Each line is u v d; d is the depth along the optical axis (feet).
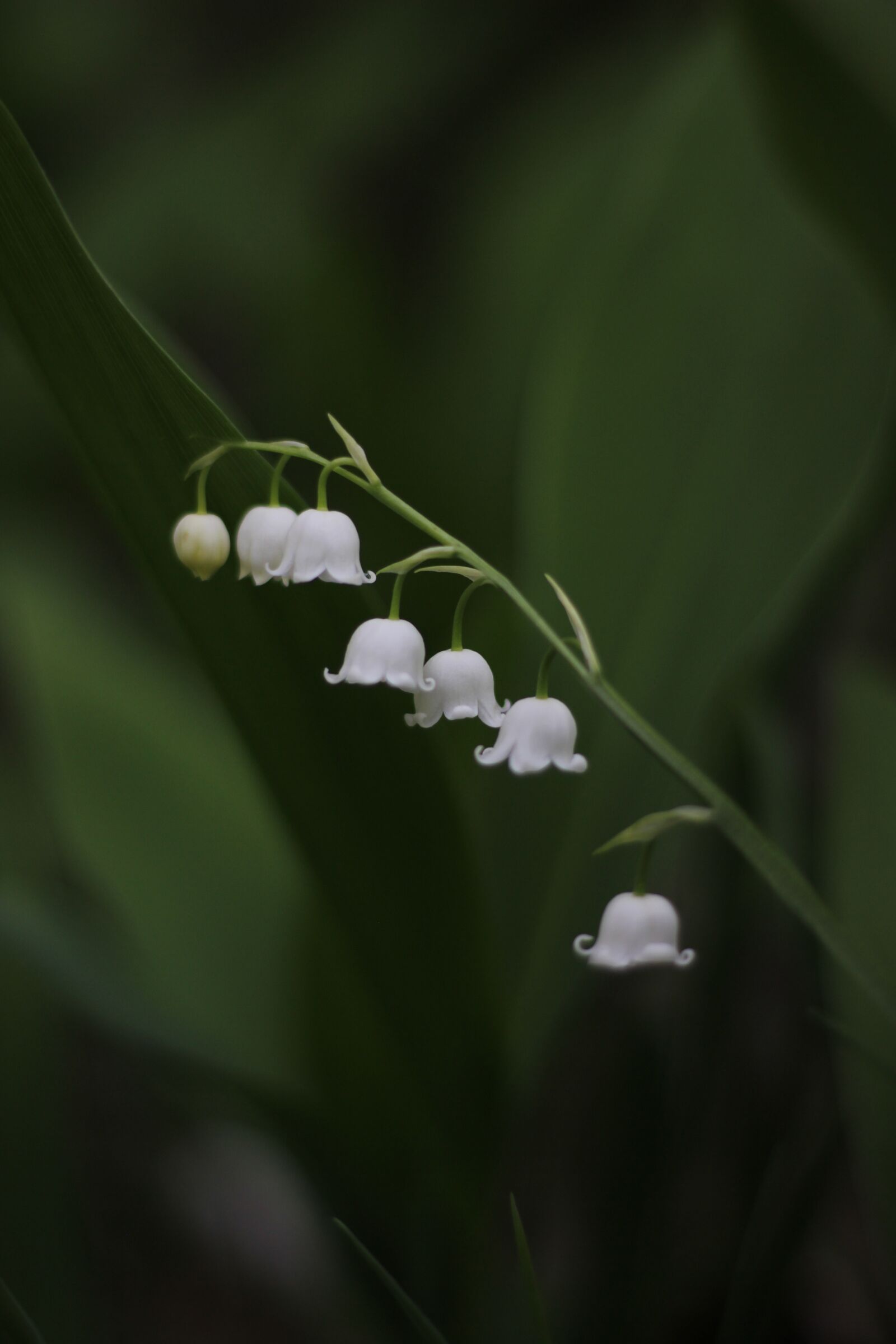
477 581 1.16
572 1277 1.34
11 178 1.14
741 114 1.38
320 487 1.16
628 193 1.39
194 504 1.21
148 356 1.17
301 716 1.22
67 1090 1.37
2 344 2.05
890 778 1.29
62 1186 1.32
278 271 2.13
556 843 1.31
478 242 2.04
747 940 1.33
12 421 2.15
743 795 1.33
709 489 1.33
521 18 2.27
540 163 2.08
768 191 1.37
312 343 1.69
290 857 1.36
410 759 1.21
